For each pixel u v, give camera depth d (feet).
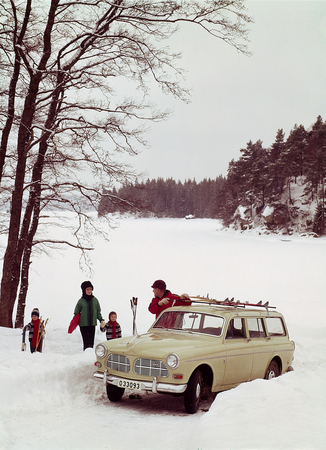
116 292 146.00
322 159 397.80
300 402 16.70
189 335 24.50
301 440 12.28
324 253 272.31
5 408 18.24
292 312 102.78
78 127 52.54
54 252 251.80
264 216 411.95
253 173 433.48
